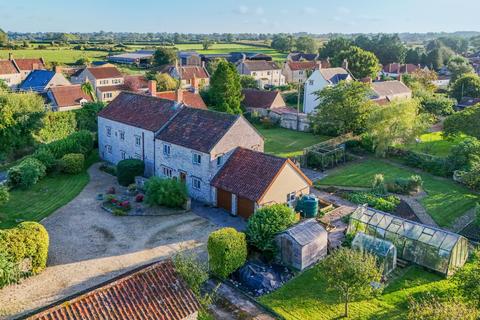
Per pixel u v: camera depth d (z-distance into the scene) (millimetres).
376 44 192375
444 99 93750
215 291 28484
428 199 48625
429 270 33531
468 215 44719
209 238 31766
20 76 115062
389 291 30875
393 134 61500
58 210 43031
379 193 48875
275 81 146125
